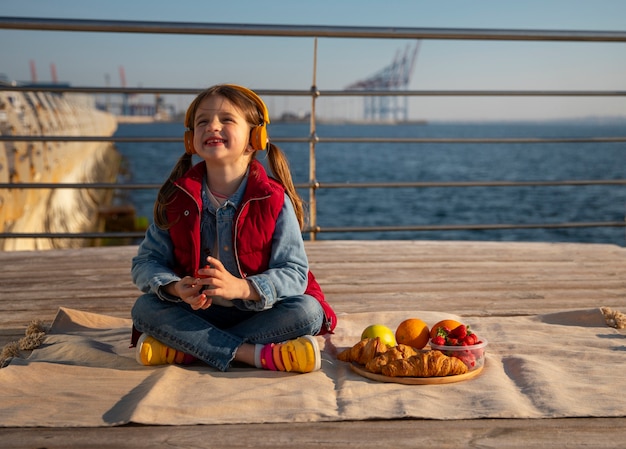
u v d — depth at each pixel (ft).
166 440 4.09
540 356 5.78
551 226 11.24
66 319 6.88
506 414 4.37
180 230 5.74
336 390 4.95
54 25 9.47
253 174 5.80
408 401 4.62
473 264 10.00
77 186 10.77
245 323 5.71
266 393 4.83
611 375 5.23
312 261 10.18
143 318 5.57
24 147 26.40
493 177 134.72
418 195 102.22
